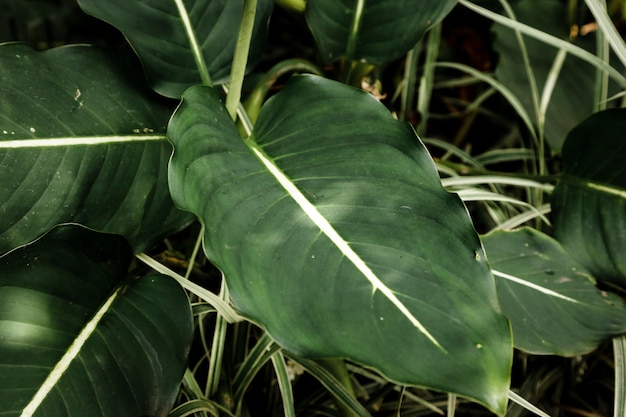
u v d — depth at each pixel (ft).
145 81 3.14
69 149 2.89
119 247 2.95
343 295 2.47
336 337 2.40
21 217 2.79
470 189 3.48
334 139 2.83
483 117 4.74
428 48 4.06
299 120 2.89
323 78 2.95
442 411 3.55
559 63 4.04
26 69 2.93
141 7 3.14
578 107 4.02
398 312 2.43
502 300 3.18
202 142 2.74
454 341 2.38
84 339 2.76
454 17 4.58
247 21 2.84
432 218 2.61
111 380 2.71
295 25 4.59
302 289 2.49
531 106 4.01
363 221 2.61
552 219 3.39
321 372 3.16
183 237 4.01
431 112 4.79
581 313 3.16
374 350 2.37
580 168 3.37
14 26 4.34
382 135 2.81
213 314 3.64
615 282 3.23
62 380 2.66
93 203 2.90
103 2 3.10
